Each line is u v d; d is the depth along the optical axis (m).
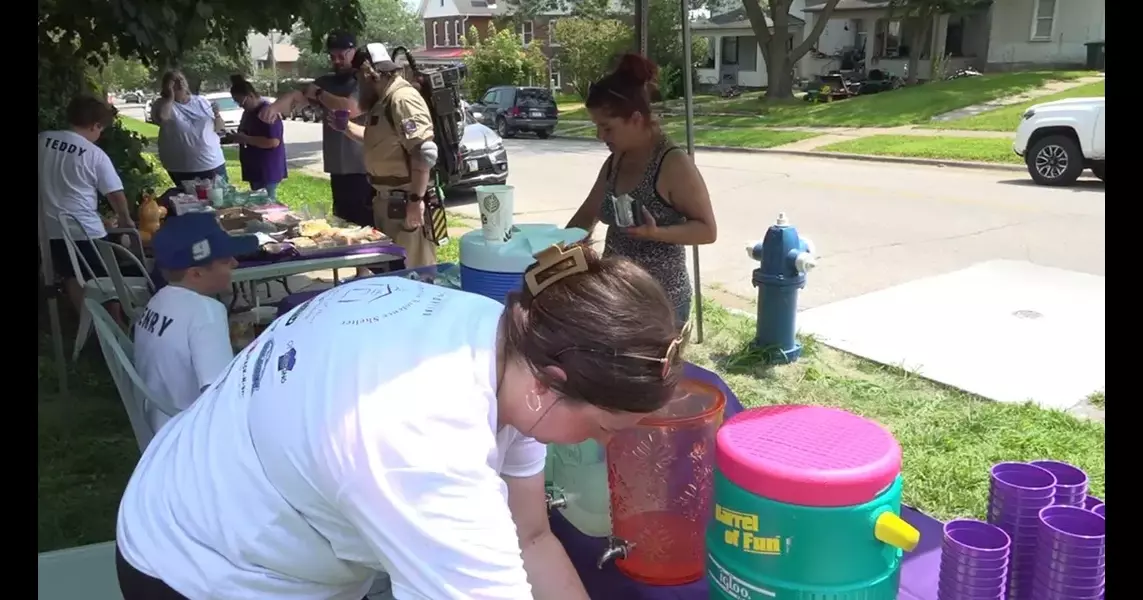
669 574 1.26
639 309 0.93
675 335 0.95
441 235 4.84
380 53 4.50
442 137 4.76
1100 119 9.44
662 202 2.75
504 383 1.00
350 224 4.86
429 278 2.77
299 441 0.93
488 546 0.90
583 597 1.21
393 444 0.89
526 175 13.13
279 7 5.21
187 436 1.10
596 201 3.02
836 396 4.18
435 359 0.96
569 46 27.39
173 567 1.03
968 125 15.52
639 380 0.91
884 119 17.23
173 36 4.68
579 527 1.40
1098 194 9.45
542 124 19.72
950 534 1.10
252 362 1.08
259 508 0.99
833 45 27.53
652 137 2.77
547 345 0.93
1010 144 12.98
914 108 18.11
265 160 7.54
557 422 0.99
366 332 0.99
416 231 4.71
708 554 1.07
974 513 3.14
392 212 4.58
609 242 2.87
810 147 14.70
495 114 20.05
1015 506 1.11
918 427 3.81
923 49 24.25
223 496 1.01
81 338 4.51
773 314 4.61
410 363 0.95
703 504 1.23
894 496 0.98
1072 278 6.14
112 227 5.34
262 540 1.00
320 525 0.97
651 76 2.73
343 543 0.98
